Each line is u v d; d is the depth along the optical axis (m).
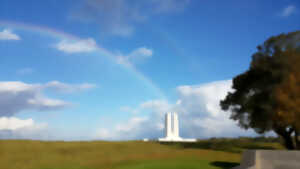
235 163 15.68
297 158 14.89
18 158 16.97
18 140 28.42
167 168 13.32
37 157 17.77
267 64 36.19
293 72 33.38
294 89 32.06
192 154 21.19
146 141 40.94
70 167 14.05
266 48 38.28
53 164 15.02
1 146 23.78
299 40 36.81
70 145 27.48
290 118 31.94
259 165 13.30
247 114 40.03
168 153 21.52
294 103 31.50
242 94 39.62
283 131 37.34
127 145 30.97
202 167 13.91
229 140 47.09
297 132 36.09
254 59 38.78
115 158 17.08
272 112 33.72
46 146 25.62
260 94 36.16
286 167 12.86
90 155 19.56
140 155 19.72
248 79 39.03
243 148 35.75
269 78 35.28
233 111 41.16
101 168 13.58
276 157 15.28
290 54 35.56
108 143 31.39
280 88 33.06
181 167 13.71
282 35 37.38
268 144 42.06
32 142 27.81
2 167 14.37
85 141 32.44
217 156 20.83
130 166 13.90
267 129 37.06
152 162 15.13
